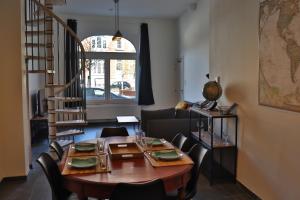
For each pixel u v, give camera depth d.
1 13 3.76
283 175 2.79
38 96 6.54
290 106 2.64
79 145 2.89
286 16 2.66
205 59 6.22
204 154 2.57
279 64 2.78
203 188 3.65
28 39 5.46
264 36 3.04
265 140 3.10
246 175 3.53
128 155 2.48
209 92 4.03
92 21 8.06
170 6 7.05
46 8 4.80
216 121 4.39
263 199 3.15
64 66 7.81
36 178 4.00
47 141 6.20
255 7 3.27
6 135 3.87
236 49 3.76
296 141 2.59
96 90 8.48
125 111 8.59
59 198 2.38
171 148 2.79
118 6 7.05
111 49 8.44
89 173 2.13
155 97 8.72
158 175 2.10
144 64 8.34
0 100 3.82
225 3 4.07
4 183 3.83
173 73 8.78
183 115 5.32
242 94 3.61
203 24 6.29
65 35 7.72
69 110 5.66
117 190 1.81
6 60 3.81
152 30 8.49
